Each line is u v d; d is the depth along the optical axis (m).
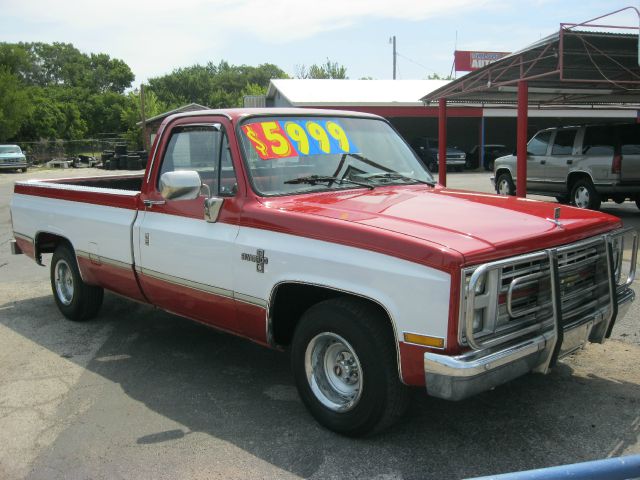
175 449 3.59
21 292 7.47
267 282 3.83
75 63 109.69
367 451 3.50
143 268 4.86
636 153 12.26
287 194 4.15
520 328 3.31
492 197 4.31
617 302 3.92
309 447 3.57
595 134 12.84
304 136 4.50
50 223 6.00
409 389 3.44
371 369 3.38
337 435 3.69
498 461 3.37
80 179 6.80
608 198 13.22
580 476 1.82
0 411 4.15
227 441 3.67
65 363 5.02
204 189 4.30
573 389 4.26
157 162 4.77
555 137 13.86
